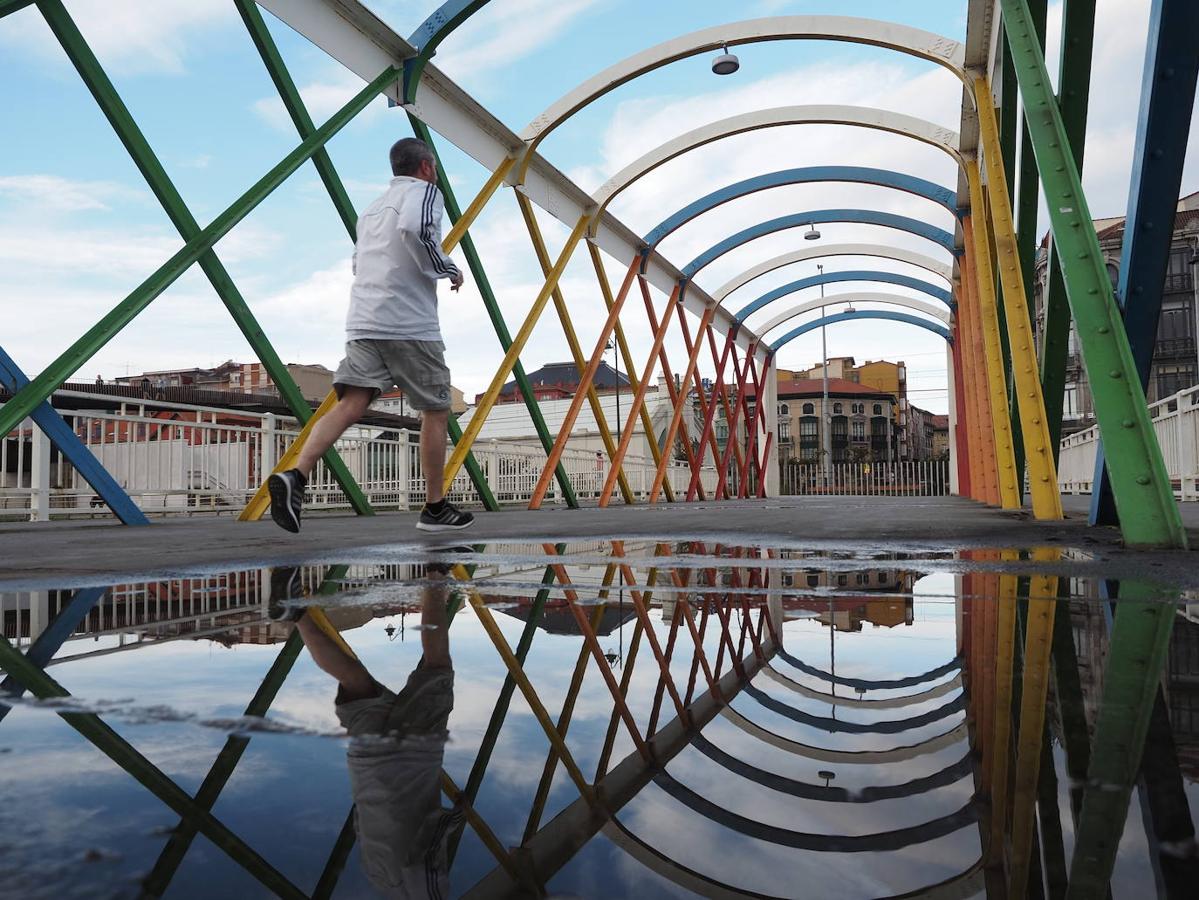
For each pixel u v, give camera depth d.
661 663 0.91
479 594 1.56
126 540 3.54
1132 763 0.52
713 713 0.67
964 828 0.40
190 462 7.77
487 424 36.09
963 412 17.50
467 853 0.36
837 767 0.52
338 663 0.89
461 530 4.12
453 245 7.63
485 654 0.95
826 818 0.42
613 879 0.33
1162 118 2.48
